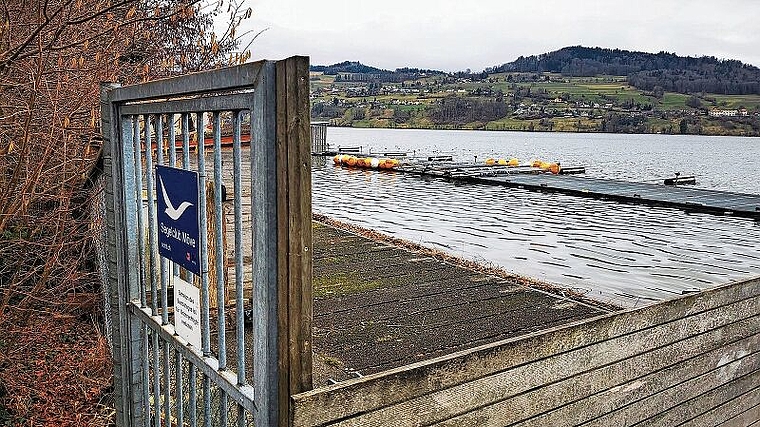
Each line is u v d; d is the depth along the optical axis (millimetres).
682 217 13477
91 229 5055
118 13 4891
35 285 4738
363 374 3064
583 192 17062
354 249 5902
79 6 3805
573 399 2494
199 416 2637
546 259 9086
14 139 4434
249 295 3658
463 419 2174
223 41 5520
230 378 1687
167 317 2119
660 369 2764
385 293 4445
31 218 4633
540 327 3791
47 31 4074
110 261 2547
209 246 3584
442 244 10016
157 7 4949
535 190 18391
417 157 33531
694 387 2900
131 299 2396
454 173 22422
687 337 2844
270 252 1375
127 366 2465
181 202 1868
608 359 2582
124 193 2344
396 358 3275
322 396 1726
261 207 1367
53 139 4266
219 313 1724
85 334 4883
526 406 2350
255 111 1358
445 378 2104
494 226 11930
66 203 4934
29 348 4578
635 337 2656
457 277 4910
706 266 8938
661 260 9227
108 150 2443
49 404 4102
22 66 4117
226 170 3963
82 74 4434
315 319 3861
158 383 2227
